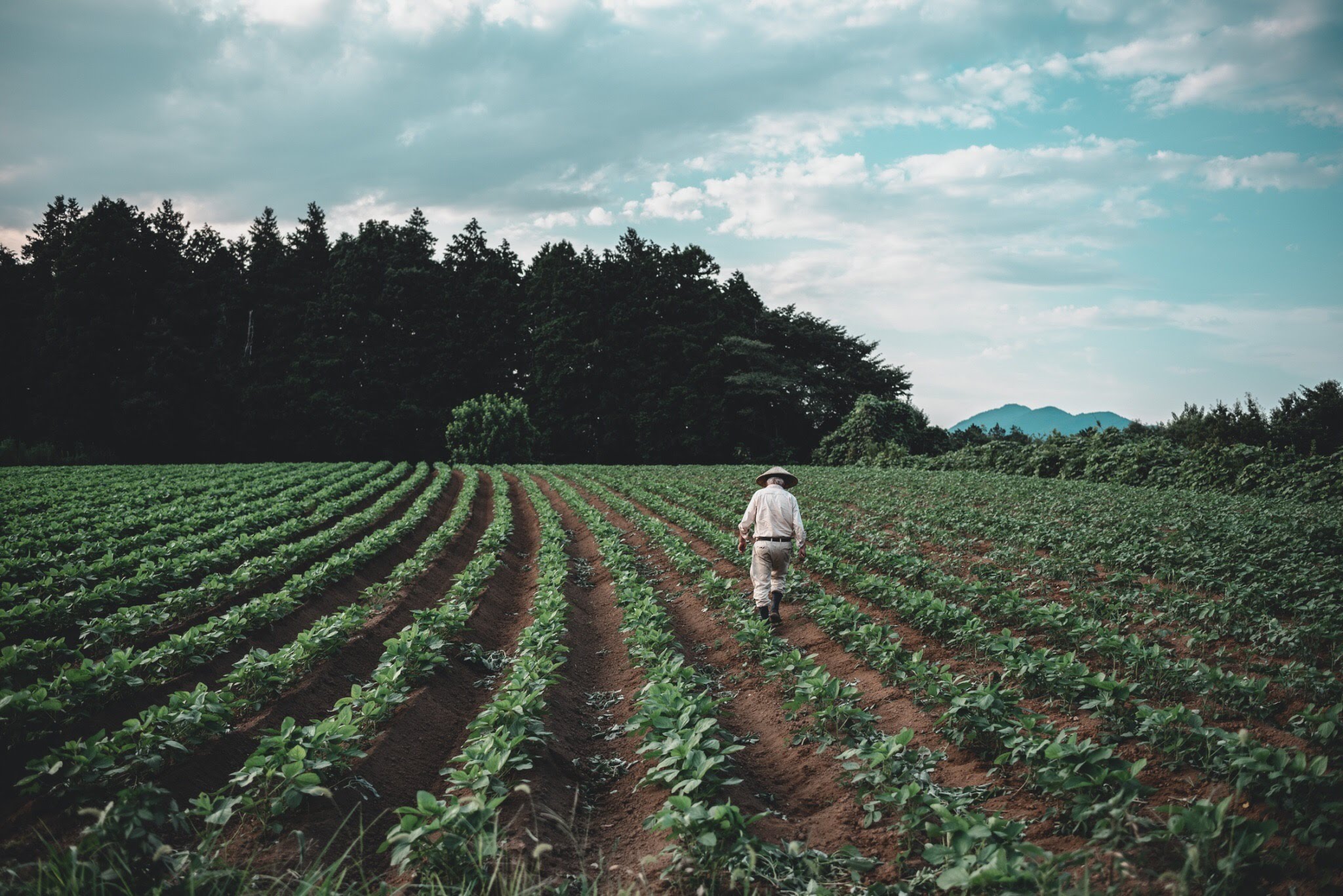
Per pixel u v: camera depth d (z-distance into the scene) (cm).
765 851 371
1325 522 1230
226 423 4944
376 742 553
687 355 5962
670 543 1377
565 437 5853
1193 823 331
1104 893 317
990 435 4281
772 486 934
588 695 757
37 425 4388
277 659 636
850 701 585
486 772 431
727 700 614
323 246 7125
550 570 1130
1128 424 3500
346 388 5553
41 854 381
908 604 803
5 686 555
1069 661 566
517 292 6744
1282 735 484
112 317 4691
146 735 449
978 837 337
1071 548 1167
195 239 6291
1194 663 577
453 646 850
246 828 421
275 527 1508
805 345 6244
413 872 369
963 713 509
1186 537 1188
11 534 1301
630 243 7469
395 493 2361
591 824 476
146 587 941
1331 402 2655
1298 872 336
